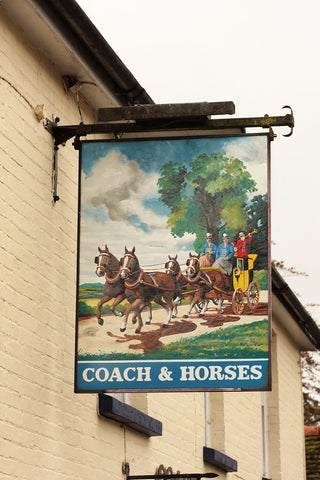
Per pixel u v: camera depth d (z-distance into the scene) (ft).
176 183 26.45
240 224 25.95
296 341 59.82
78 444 28.27
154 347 25.40
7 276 24.38
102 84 29.73
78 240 26.30
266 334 25.11
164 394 37.04
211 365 25.08
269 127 26.55
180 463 38.01
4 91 24.98
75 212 29.63
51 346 26.99
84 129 27.50
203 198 26.23
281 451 54.03
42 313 26.53
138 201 26.43
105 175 26.71
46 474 25.96
